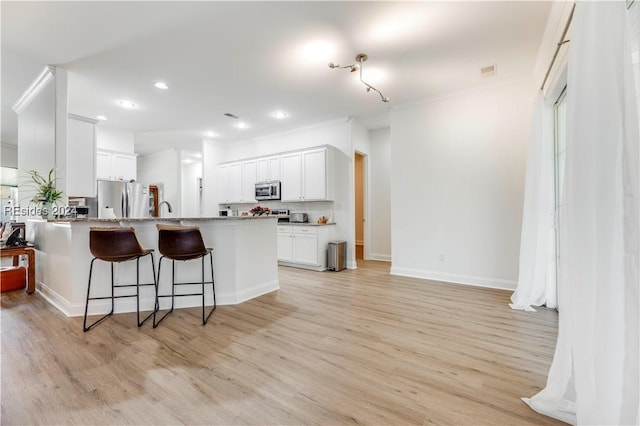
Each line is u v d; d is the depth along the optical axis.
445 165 4.12
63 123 3.30
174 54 3.01
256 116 4.97
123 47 2.88
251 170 6.05
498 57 3.09
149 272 2.96
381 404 1.50
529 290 2.97
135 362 1.91
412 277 4.39
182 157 8.20
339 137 5.27
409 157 4.42
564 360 1.45
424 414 1.43
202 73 3.42
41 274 3.52
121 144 5.66
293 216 5.58
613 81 1.14
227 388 1.64
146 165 8.11
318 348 2.12
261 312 2.88
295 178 5.37
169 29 2.60
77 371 1.80
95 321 2.62
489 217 3.81
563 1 2.12
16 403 1.50
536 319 2.67
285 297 3.39
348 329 2.46
